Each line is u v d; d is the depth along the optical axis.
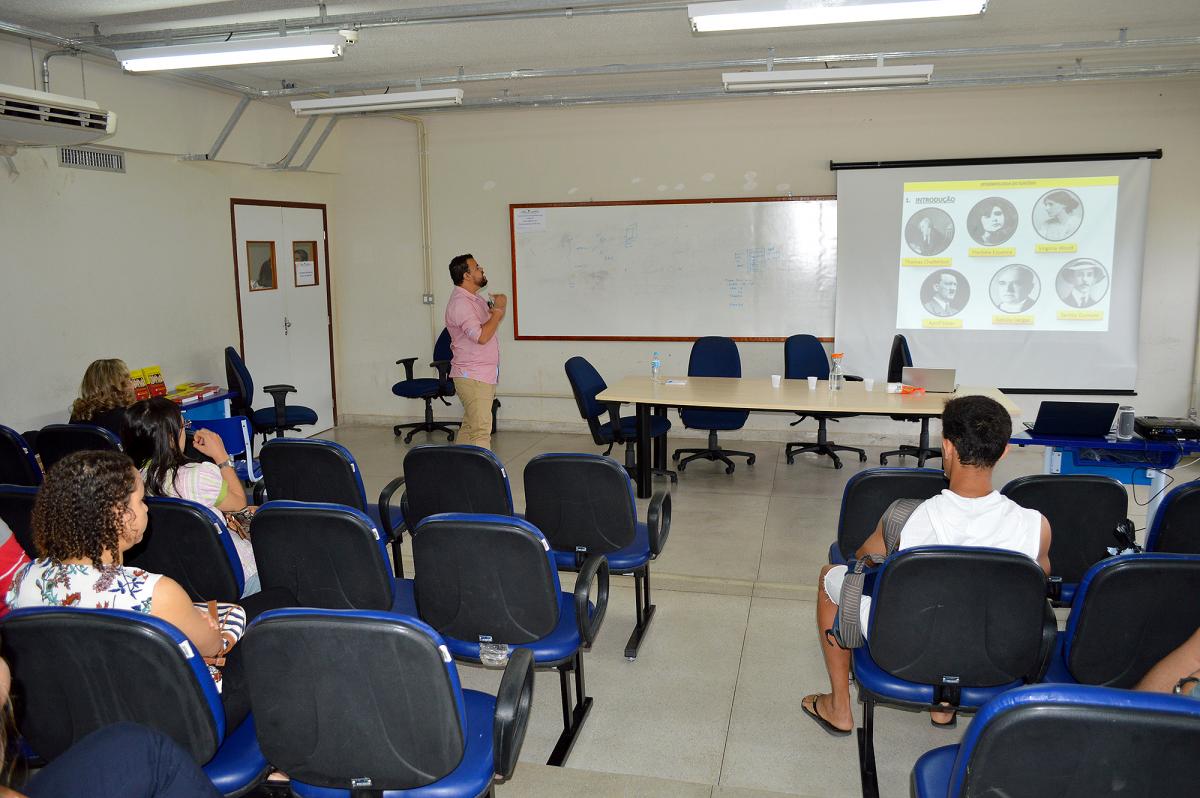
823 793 2.47
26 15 4.43
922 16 3.74
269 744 1.66
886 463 6.34
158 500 2.36
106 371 4.23
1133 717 1.19
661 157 7.07
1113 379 6.57
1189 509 2.66
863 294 6.86
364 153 7.68
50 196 5.06
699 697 3.03
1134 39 5.01
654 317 7.27
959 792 1.31
